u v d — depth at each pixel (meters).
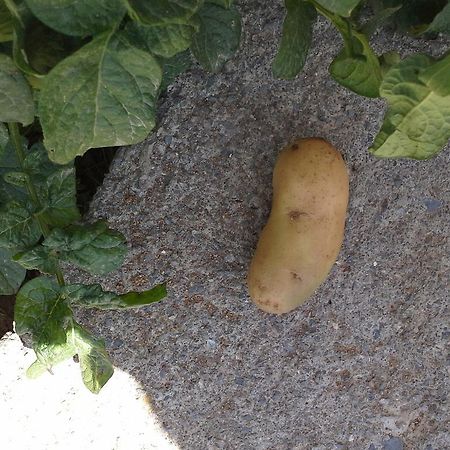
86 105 0.28
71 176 0.37
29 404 0.48
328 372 0.51
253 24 0.44
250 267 0.45
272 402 0.50
